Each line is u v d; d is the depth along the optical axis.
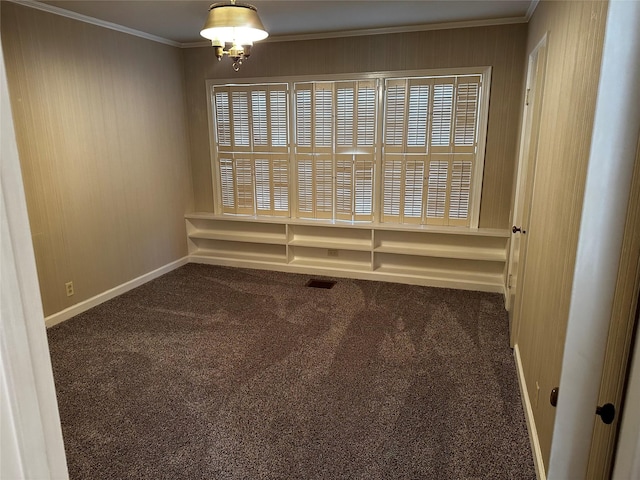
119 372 2.91
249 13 2.66
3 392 0.50
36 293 0.54
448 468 2.06
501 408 2.50
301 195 5.05
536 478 1.98
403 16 3.85
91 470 2.06
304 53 4.65
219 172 5.30
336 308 3.98
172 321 3.72
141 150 4.55
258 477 2.01
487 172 4.37
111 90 4.12
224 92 5.03
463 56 4.18
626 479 0.77
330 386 2.73
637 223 0.87
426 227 4.58
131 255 4.51
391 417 2.43
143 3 3.40
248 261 5.18
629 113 0.86
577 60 1.70
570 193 1.66
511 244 3.94
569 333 0.95
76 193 3.83
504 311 3.89
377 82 4.48
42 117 3.48
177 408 2.52
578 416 0.99
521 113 3.84
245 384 2.76
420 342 3.32
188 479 2.01
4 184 0.48
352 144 4.73
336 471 2.04
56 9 3.50
